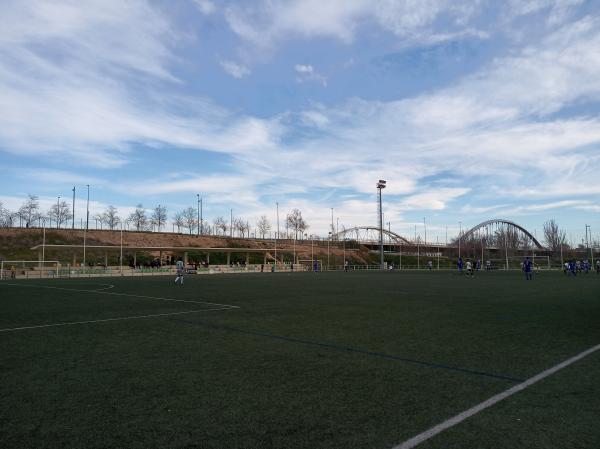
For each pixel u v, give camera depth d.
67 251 86.06
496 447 4.57
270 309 17.50
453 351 9.41
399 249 156.62
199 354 9.08
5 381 7.02
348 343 10.31
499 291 28.25
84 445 4.62
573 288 31.44
